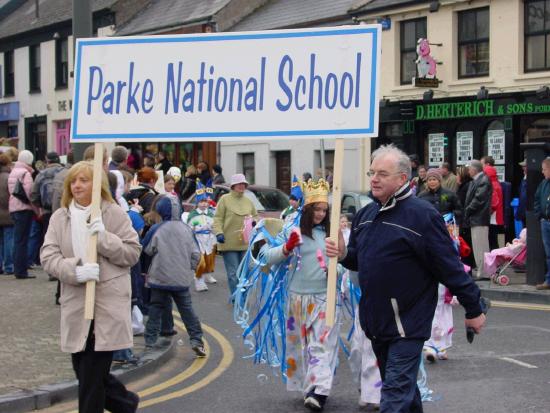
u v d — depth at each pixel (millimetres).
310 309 7855
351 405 7973
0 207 16359
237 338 11398
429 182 15117
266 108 6297
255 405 8023
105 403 6520
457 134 25531
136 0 38875
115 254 6168
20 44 43156
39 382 8359
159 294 10016
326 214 7922
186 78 6473
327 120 6145
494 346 10414
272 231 8461
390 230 5730
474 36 25219
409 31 26812
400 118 26719
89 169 6375
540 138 23531
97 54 6645
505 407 7703
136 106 6562
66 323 6215
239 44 6371
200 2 36188
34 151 42906
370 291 5777
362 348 7867
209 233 16078
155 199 10211
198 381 9062
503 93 24016
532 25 23922
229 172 32906
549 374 8945
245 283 8406
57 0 43406
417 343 5703
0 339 10453
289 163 30781
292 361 8047
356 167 27969
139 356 9727
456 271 5645
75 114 6648
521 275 17172
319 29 6188
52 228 6336
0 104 44312
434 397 8086
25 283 15195
